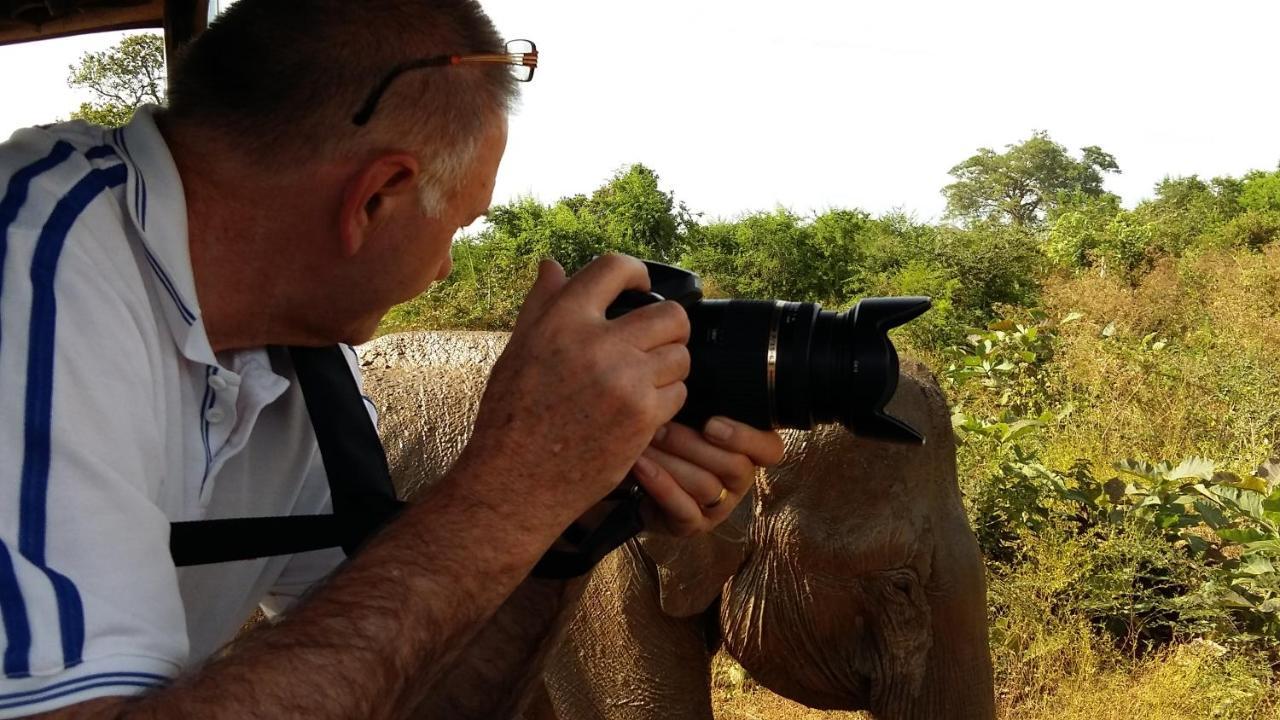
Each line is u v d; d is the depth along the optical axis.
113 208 1.17
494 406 1.16
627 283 1.22
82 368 1.03
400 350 3.51
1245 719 4.78
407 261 1.34
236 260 1.30
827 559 2.83
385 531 1.14
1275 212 28.98
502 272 15.74
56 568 0.95
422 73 1.27
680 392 1.19
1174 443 7.96
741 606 2.98
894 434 1.43
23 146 1.18
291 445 1.50
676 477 1.38
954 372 8.37
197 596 1.44
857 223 23.17
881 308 1.44
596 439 1.14
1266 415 8.09
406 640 1.07
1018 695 4.99
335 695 1.01
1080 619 5.38
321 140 1.25
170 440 1.24
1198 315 14.13
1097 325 12.32
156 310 1.21
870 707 2.92
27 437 0.96
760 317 1.43
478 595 1.12
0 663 0.89
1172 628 5.62
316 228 1.29
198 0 2.72
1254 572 5.31
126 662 0.96
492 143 1.36
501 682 1.44
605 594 3.13
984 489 6.04
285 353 1.49
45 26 3.09
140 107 1.30
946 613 2.83
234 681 0.99
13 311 1.01
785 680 3.04
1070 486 6.29
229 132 1.26
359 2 1.26
